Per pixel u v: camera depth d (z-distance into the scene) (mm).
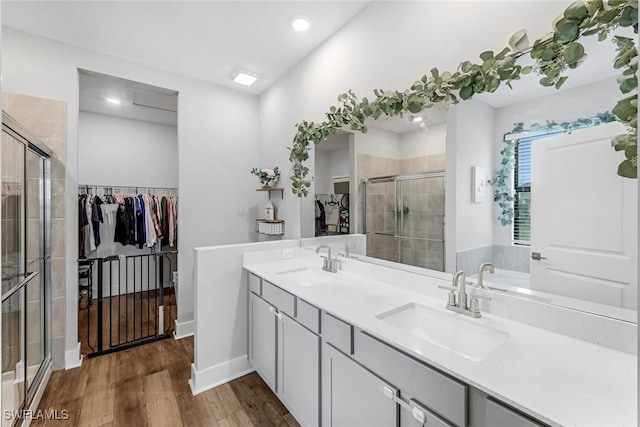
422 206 1613
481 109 1337
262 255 2447
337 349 1372
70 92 2439
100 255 4168
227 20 2152
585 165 1055
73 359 2396
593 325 1057
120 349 2652
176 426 1742
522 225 1230
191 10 2043
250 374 2305
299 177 2619
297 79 2764
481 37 1392
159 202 4266
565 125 1093
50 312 2256
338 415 1373
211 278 2197
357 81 2092
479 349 1208
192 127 3061
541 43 1067
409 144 1667
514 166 1244
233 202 3332
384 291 1673
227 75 3020
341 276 2027
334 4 1992
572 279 1101
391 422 1104
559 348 1028
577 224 1083
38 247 2094
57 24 2178
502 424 796
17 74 2232
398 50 1788
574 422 692
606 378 859
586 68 1028
